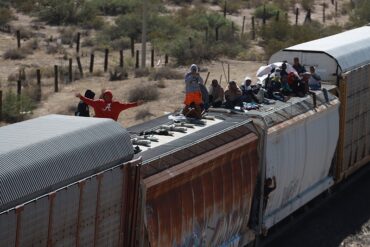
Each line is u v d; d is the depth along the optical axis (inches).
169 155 1646.2
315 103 2310.5
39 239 1285.7
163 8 7170.3
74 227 1363.2
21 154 1288.1
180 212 1659.7
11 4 6968.5
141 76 4443.9
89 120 1513.3
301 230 2274.9
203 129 1875.0
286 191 2155.5
